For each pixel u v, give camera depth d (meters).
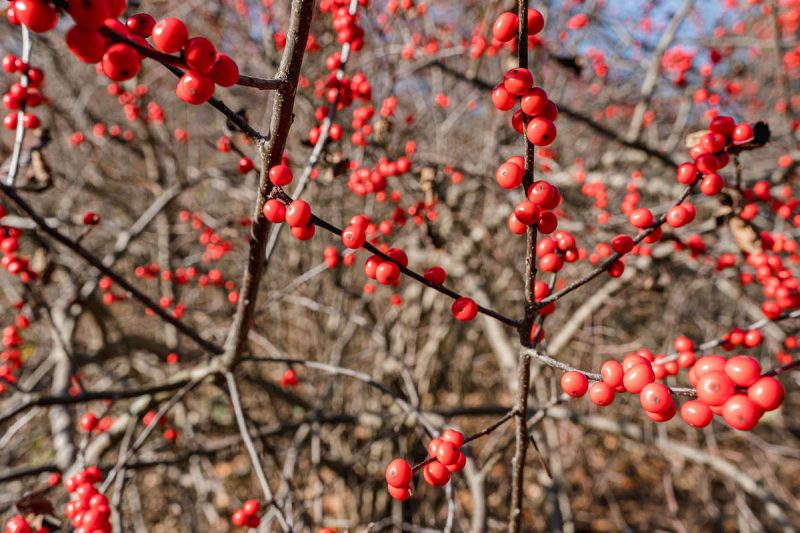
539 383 5.10
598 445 7.95
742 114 6.17
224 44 6.24
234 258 5.90
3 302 6.53
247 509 2.29
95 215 2.26
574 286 1.65
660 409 1.25
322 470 6.80
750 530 5.94
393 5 4.21
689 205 1.71
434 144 6.24
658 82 5.36
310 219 1.44
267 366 6.69
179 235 6.43
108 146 5.91
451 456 1.50
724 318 5.86
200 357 4.66
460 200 5.98
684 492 7.27
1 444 3.21
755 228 2.49
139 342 5.66
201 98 1.18
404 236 5.78
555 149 6.66
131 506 5.01
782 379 6.67
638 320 7.39
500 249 5.96
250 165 2.19
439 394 8.07
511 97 1.37
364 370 7.10
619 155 5.42
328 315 6.85
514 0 2.17
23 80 2.22
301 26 1.30
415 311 6.58
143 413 3.34
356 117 3.02
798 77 6.61
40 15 0.97
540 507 6.33
